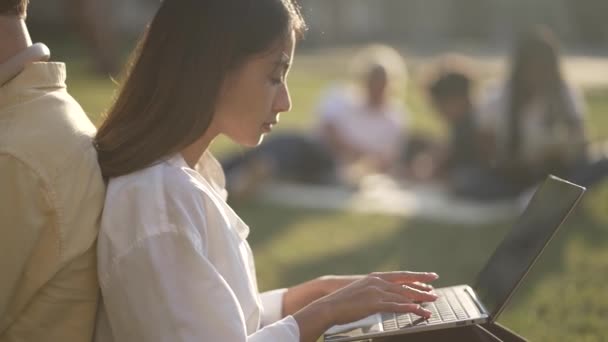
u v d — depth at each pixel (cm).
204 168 254
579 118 675
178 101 216
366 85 832
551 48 669
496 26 3666
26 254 206
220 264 217
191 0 219
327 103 836
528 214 270
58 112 213
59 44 3012
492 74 1883
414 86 1908
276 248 582
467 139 758
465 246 573
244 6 219
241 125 228
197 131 217
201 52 216
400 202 720
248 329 221
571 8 3388
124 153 215
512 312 432
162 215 206
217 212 216
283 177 789
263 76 225
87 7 2081
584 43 3341
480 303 254
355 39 3769
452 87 757
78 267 211
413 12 3834
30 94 211
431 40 3750
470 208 684
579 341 388
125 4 3219
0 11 209
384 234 615
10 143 205
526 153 677
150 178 211
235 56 219
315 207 713
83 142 214
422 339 244
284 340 216
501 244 276
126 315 205
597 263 508
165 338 201
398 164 834
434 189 770
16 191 204
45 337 214
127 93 224
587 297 448
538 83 669
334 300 227
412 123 1302
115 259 205
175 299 201
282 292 278
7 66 210
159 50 221
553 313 427
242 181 728
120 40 3006
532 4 3522
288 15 225
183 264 203
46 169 205
